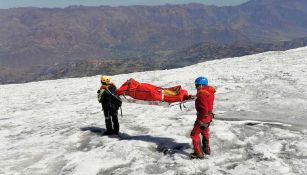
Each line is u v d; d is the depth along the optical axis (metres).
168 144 9.27
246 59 33.50
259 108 13.14
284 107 12.98
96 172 8.17
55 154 9.70
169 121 11.69
